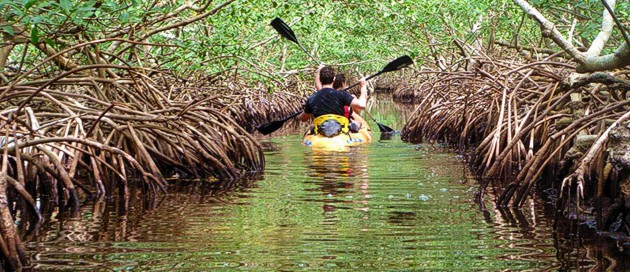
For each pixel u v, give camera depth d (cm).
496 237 533
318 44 2258
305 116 1309
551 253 486
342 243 511
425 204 670
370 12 1515
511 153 831
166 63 1312
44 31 771
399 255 477
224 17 1324
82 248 497
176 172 876
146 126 833
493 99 1151
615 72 850
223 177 856
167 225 572
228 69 1488
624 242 520
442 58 2152
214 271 439
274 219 595
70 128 767
